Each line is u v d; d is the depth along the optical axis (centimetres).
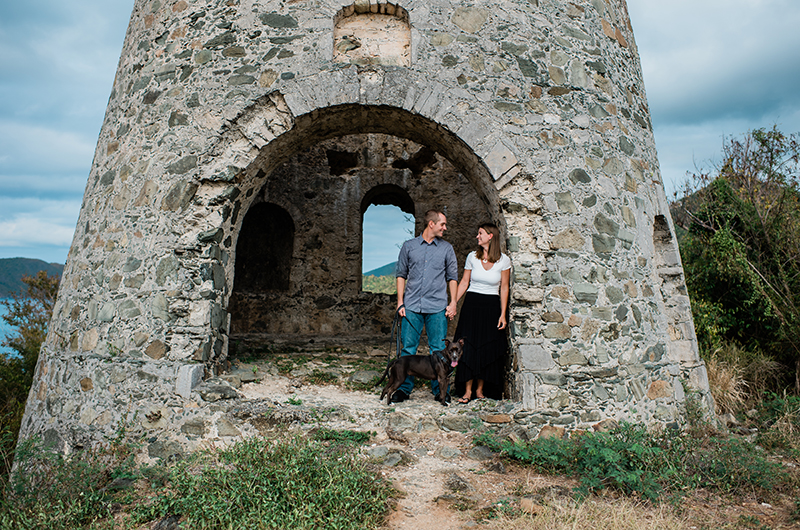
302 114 484
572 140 500
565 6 538
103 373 468
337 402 456
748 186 827
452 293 483
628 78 588
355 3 503
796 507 324
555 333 456
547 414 439
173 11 537
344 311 912
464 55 499
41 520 288
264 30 503
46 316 1444
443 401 448
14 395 1093
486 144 484
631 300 497
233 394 444
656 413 482
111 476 383
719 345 696
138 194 501
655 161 609
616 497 330
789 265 717
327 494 280
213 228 476
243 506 277
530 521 279
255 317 880
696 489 354
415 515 294
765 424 539
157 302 464
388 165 939
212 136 486
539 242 475
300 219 916
